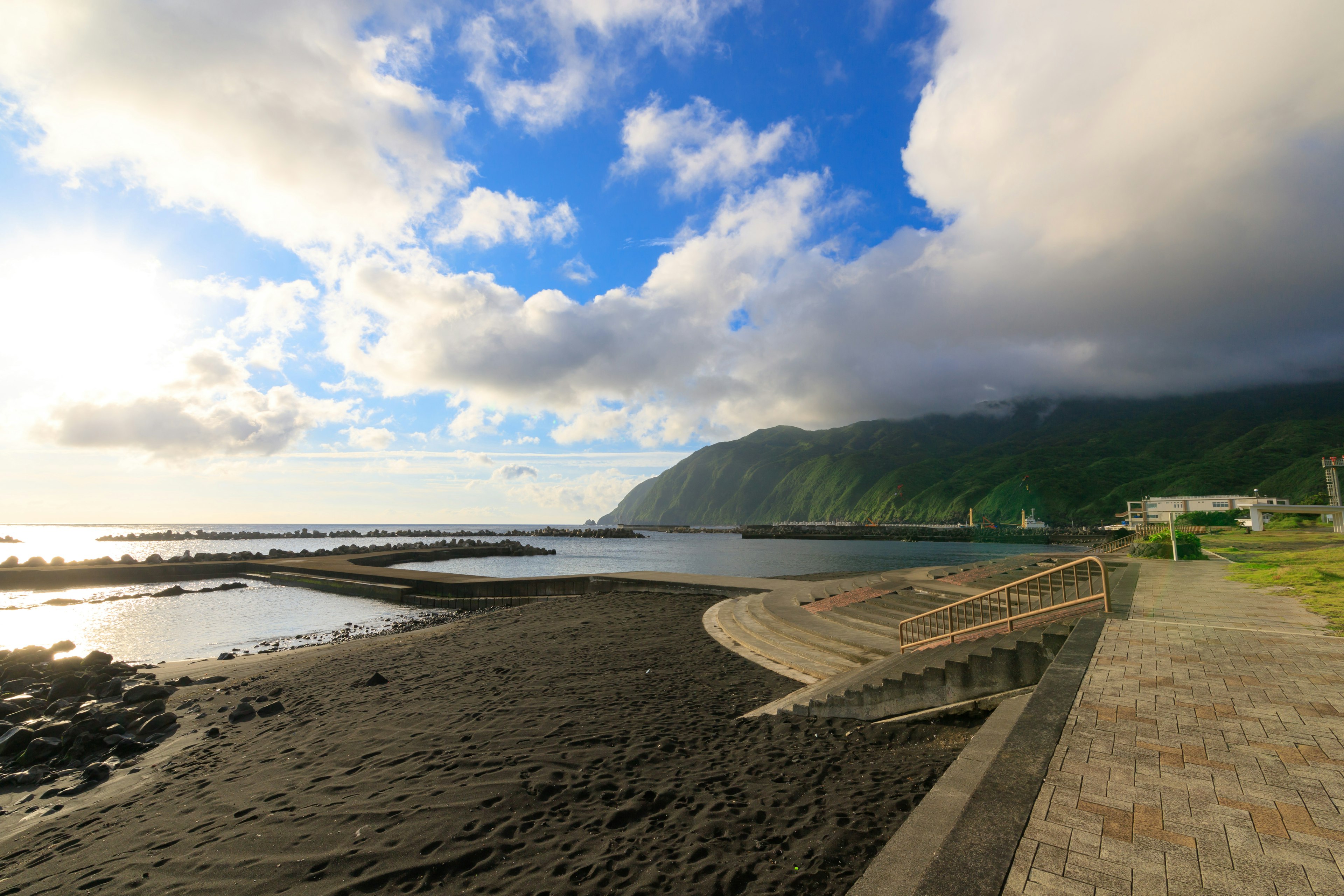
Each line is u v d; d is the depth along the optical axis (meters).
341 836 6.28
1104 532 137.62
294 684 14.98
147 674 17.50
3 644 24.72
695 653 15.25
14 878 6.55
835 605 17.84
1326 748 4.54
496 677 13.59
